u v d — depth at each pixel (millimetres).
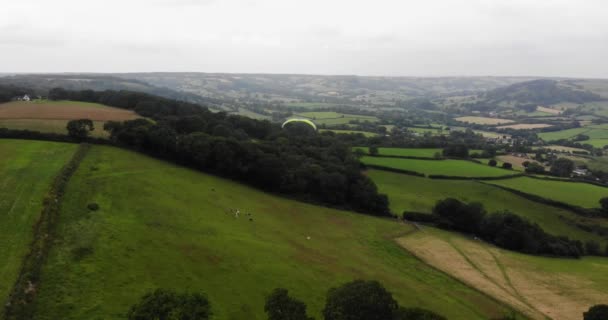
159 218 58469
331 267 56812
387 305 29438
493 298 56062
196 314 28469
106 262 43562
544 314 53406
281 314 28797
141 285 41000
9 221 47250
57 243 45031
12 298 34656
